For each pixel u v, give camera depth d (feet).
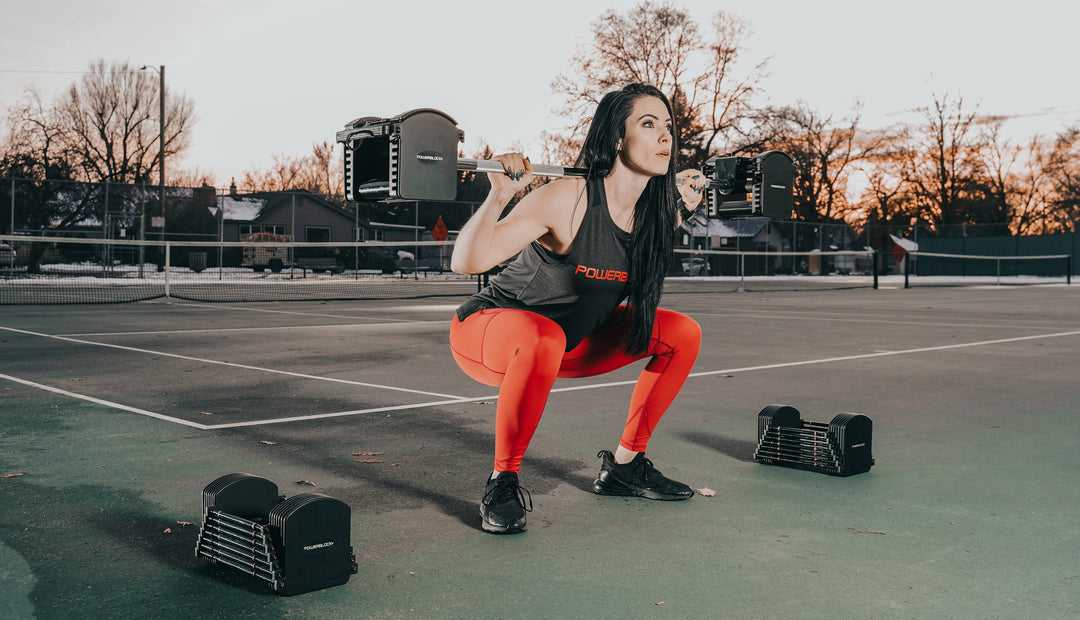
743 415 19.72
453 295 83.51
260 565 9.01
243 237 147.64
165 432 17.52
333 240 163.84
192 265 135.33
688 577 9.40
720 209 14.03
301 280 128.77
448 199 10.09
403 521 11.54
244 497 9.80
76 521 11.44
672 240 12.04
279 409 20.36
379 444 16.48
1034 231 216.95
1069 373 27.58
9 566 9.70
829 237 203.10
